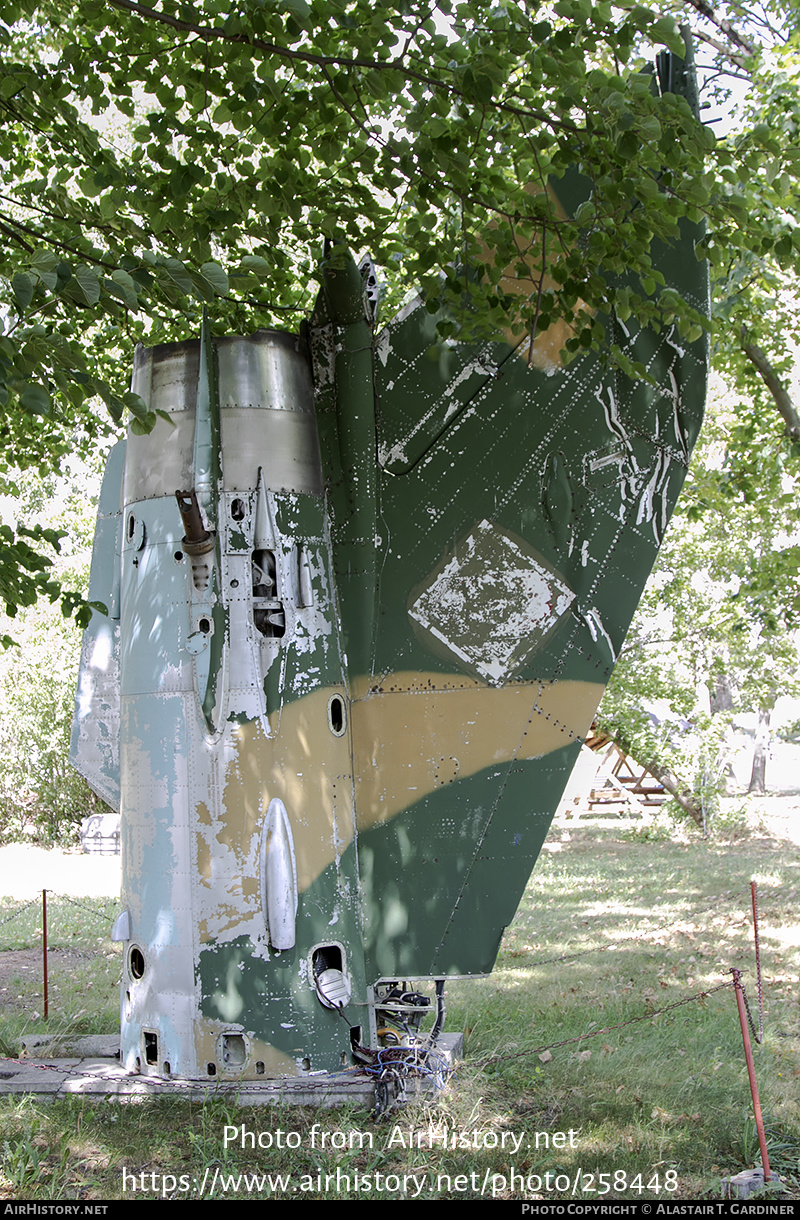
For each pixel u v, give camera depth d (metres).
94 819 20.94
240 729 6.20
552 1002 8.02
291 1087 5.73
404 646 6.77
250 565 6.40
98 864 18.80
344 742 6.61
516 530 6.80
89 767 7.55
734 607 18.11
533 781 6.66
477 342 6.84
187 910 6.09
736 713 21.80
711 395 16.86
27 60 8.43
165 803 6.24
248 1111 5.58
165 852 6.20
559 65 5.15
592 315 6.77
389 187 6.35
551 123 5.45
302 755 6.31
